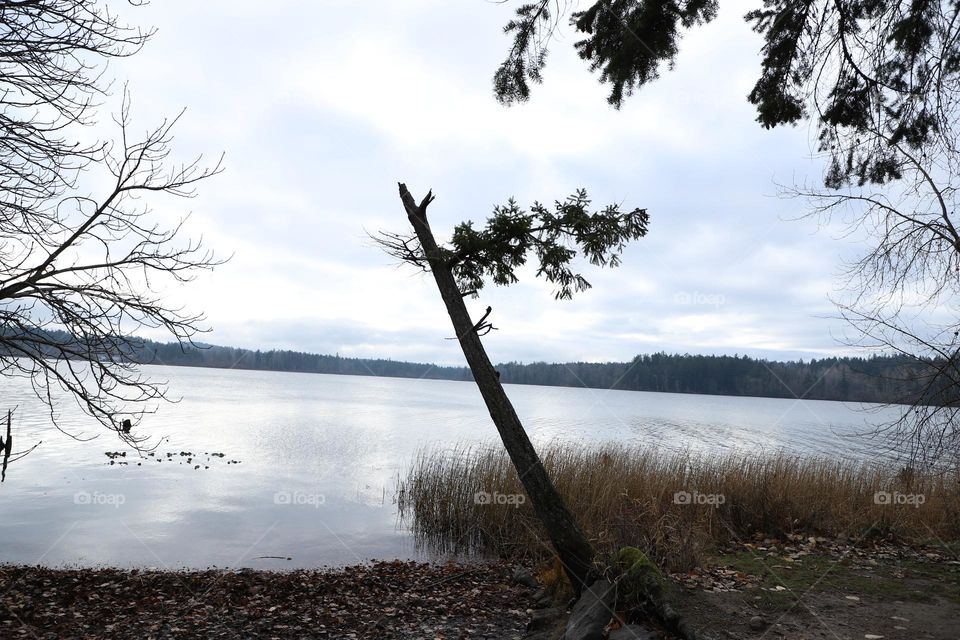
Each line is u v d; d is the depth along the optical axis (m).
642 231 6.08
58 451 21.78
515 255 6.30
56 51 6.11
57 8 6.10
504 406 5.97
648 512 7.56
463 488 11.61
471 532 11.12
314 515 13.23
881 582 6.55
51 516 12.81
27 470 18.09
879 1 5.02
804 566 7.24
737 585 6.26
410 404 68.81
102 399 6.83
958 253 7.14
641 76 5.38
